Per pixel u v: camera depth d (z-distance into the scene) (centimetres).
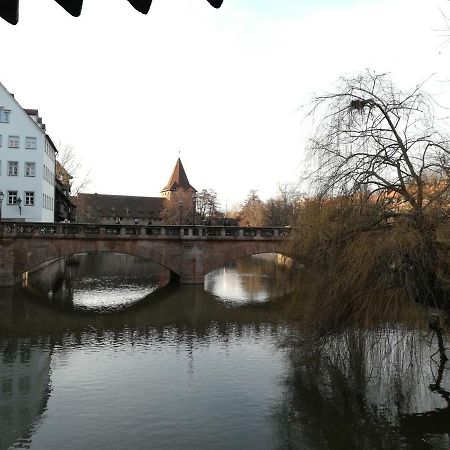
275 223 7906
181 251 4406
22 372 1981
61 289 4262
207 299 3831
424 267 1324
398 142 1494
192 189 14450
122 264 7450
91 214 13162
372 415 1558
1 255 3859
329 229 1552
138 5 194
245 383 1853
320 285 1553
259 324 2941
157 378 1908
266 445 1365
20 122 5344
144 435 1418
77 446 1355
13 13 191
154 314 3231
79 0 186
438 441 1403
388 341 1459
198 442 1382
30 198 5359
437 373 1716
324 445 1377
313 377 1778
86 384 1845
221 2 201
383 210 1480
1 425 1466
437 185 1440
